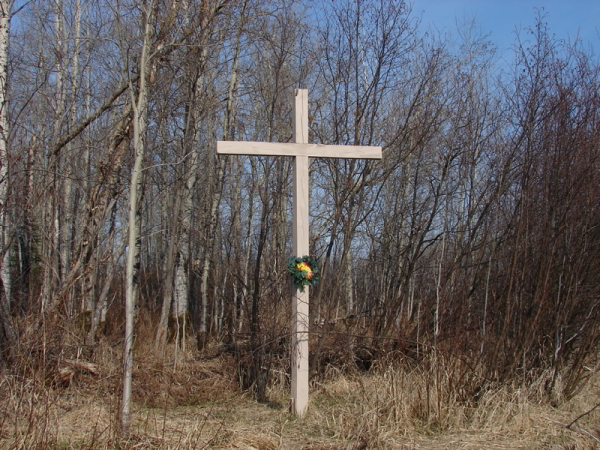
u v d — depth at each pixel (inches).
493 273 292.5
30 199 273.0
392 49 343.3
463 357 242.5
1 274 252.5
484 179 360.2
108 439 177.9
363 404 230.5
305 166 236.7
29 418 173.5
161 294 539.5
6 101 266.5
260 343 280.4
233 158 531.8
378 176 365.7
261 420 227.3
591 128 280.7
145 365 293.7
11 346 206.4
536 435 210.2
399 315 324.8
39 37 441.7
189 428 203.0
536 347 263.9
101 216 326.3
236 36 359.9
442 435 209.8
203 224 492.7
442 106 354.9
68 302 267.0
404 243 406.0
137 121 202.2
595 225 265.7
